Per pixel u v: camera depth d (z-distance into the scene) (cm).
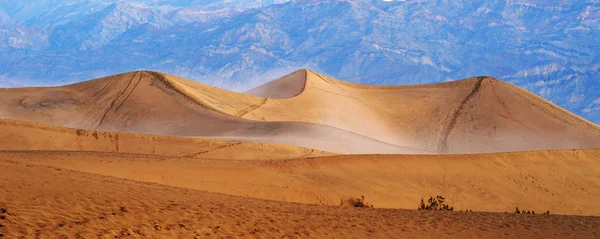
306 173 4159
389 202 3959
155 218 2152
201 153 5903
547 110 12700
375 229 2438
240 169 3981
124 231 1939
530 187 4653
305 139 8006
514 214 2998
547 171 4969
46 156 3916
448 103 13200
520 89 13550
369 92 14238
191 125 9919
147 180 3512
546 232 2562
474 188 4469
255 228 2242
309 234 2264
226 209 2484
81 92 11575
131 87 11531
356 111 12925
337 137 8731
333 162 4425
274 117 11794
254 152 6119
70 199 2192
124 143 6116
